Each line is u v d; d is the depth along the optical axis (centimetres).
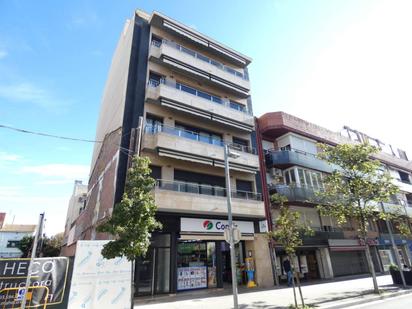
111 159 1590
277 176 2030
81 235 2269
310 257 1964
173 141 1488
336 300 1025
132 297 771
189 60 1819
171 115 1648
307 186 1998
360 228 1358
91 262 834
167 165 1509
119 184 1345
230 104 2050
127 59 1736
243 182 1823
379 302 1009
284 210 1078
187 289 1366
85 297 789
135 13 1859
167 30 1852
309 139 2270
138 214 784
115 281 849
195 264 1448
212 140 1762
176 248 1359
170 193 1362
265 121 2119
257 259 1598
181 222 1402
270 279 1582
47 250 4144
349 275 2056
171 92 1619
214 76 1920
